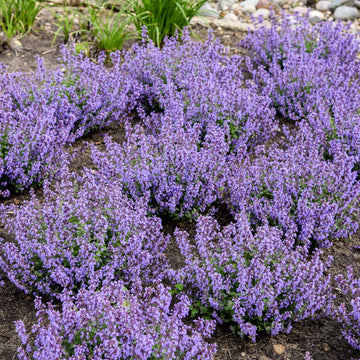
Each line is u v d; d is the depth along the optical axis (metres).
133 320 2.49
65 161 3.08
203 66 3.62
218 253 2.76
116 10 4.32
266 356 2.68
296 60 3.75
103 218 2.70
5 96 3.18
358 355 2.69
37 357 2.49
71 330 2.51
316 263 2.70
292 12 4.87
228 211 3.14
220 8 4.87
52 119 3.21
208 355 2.55
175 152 3.00
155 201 3.04
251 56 4.07
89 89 3.37
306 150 3.21
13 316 2.75
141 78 3.64
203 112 3.34
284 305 2.72
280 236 2.85
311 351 2.69
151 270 2.82
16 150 3.04
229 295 2.72
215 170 3.06
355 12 4.76
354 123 3.30
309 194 2.94
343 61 3.91
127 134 3.07
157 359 2.51
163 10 4.00
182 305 2.58
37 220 2.79
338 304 2.83
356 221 2.99
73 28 4.12
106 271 2.72
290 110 3.62
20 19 4.09
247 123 3.31
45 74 3.37
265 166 3.06
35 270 2.76
